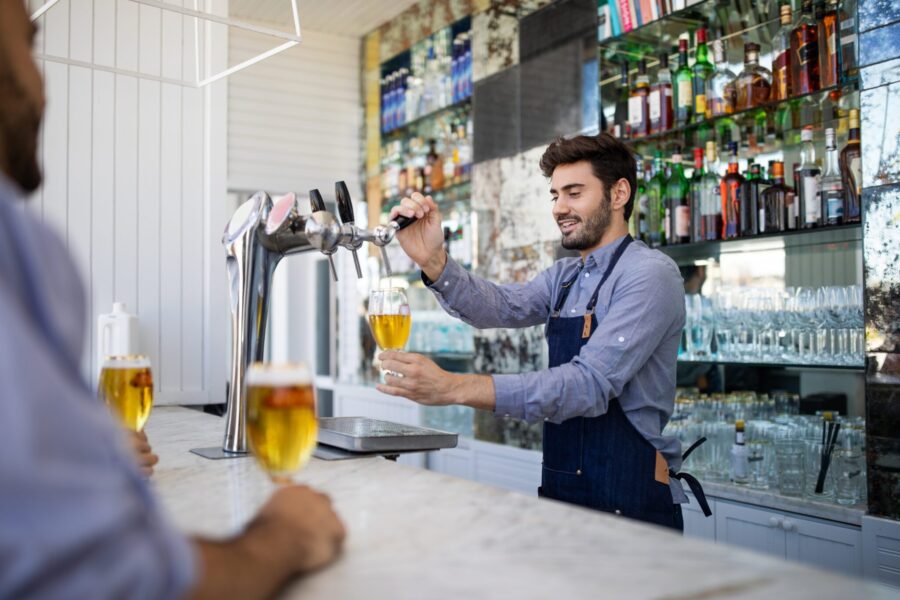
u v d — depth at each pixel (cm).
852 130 257
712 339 302
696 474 292
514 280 393
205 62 285
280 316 625
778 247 303
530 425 382
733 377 321
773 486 273
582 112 349
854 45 254
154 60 277
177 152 281
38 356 47
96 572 47
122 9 271
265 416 95
